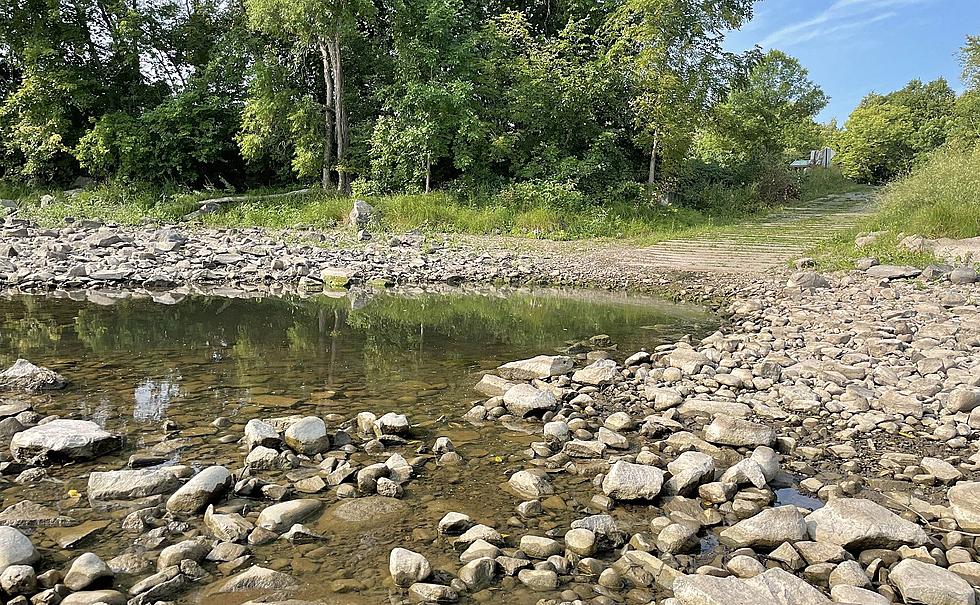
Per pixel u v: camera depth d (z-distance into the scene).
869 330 6.62
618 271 11.52
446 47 20.09
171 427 3.95
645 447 3.81
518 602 2.29
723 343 6.28
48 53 20.81
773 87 35.50
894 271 9.74
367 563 2.51
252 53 21.70
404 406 4.52
